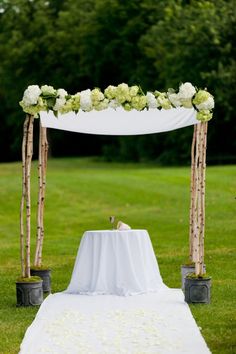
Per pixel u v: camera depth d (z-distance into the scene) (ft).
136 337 26.81
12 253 53.11
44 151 37.81
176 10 135.95
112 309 32.14
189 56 126.52
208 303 33.19
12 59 166.61
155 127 36.83
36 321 29.86
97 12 158.20
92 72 163.32
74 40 163.43
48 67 167.84
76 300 34.42
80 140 182.50
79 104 33.88
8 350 25.40
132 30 155.02
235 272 42.09
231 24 127.44
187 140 135.13
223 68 122.83
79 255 37.01
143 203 77.77
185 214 67.31
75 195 83.41
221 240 52.85
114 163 146.51
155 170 107.55
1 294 37.58
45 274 37.37
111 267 36.35
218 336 26.84
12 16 171.53
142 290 35.91
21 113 169.78
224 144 135.33
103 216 70.90
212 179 87.10
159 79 142.61
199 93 32.99
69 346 25.70
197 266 33.60
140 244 36.70
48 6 179.32
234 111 124.77
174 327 28.27
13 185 89.56
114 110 35.60
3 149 188.55
